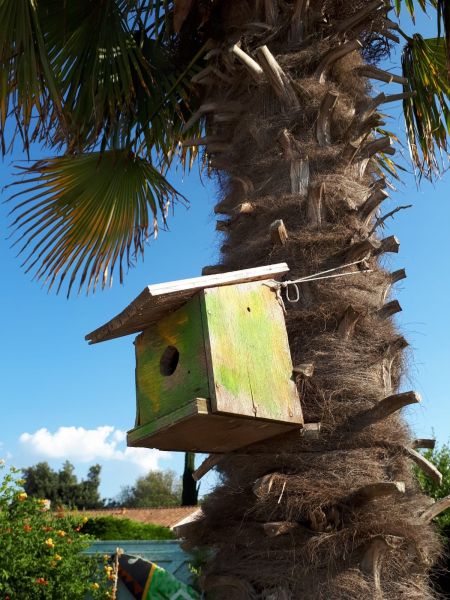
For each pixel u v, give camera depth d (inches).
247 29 138.2
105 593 215.9
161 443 101.4
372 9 131.3
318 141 123.0
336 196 117.0
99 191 180.4
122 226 183.5
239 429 95.3
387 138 124.1
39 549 204.1
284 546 94.6
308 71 132.3
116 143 170.4
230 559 99.0
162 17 165.2
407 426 107.5
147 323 102.8
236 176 126.8
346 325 106.8
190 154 198.5
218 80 143.3
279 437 99.9
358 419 101.3
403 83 136.5
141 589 227.6
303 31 135.8
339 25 134.3
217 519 103.8
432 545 100.4
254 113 130.2
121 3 157.6
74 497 1279.5
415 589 95.6
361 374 104.0
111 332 102.9
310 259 111.9
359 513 93.7
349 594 90.1
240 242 122.3
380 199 114.3
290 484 94.5
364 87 137.5
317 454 98.3
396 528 94.1
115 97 156.2
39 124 150.1
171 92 159.3
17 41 138.3
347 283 110.6
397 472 101.2
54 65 153.0
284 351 100.3
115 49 151.5
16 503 216.7
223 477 109.4
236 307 96.8
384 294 116.2
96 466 1360.7
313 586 91.4
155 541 248.2
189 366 93.7
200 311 93.7
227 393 89.0
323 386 102.8
